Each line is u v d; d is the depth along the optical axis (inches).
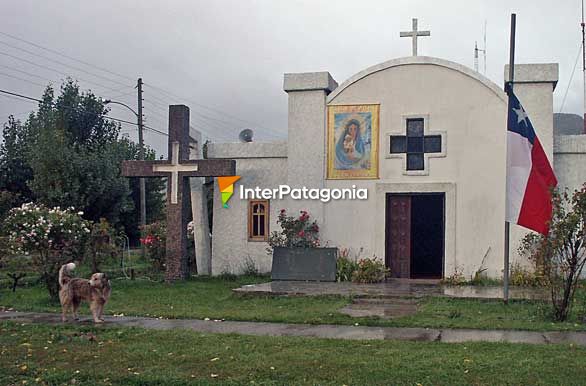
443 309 519.8
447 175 714.8
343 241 737.6
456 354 361.4
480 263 698.8
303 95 755.4
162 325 469.4
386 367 335.0
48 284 601.3
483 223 700.7
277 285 667.4
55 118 1417.3
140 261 1077.1
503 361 343.0
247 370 336.2
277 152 772.6
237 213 783.7
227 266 783.7
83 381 327.0
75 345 402.6
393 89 732.0
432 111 721.6
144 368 345.4
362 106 739.4
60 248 608.4
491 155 703.1
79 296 487.8
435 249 780.0
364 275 695.1
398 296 578.6
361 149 737.6
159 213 1696.6
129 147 1572.3
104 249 668.1
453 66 715.4
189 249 853.2
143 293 642.2
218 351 377.4
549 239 481.4
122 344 402.3
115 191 1208.8
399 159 727.1
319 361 350.6
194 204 805.2
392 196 739.4
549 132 686.5
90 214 1205.1
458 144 713.0
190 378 324.2
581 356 354.6
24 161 1393.9
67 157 1147.3
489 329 440.8
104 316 510.6
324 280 705.0
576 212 465.1
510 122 537.0
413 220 780.6
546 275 492.4
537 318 478.3
